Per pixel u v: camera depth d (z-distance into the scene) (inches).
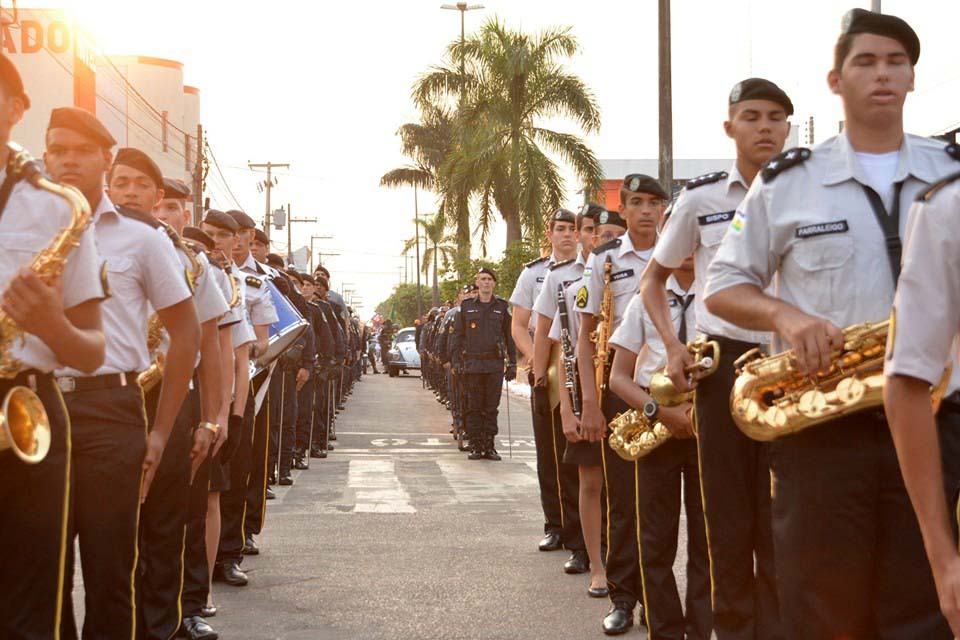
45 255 128.4
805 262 134.0
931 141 136.3
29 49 1119.6
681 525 360.8
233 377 246.7
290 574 307.6
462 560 327.3
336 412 940.0
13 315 124.3
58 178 175.6
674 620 217.0
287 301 321.4
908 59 133.9
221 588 290.7
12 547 135.3
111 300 174.6
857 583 126.0
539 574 308.2
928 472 104.5
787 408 129.7
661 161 792.3
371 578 302.4
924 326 104.7
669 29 788.6
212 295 219.6
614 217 306.3
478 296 611.5
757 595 179.9
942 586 102.3
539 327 327.0
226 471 267.7
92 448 168.9
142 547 210.5
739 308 135.9
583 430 250.4
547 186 1405.0
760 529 179.5
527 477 527.2
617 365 226.2
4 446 126.1
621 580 248.5
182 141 1867.6
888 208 133.0
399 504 436.8
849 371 127.4
